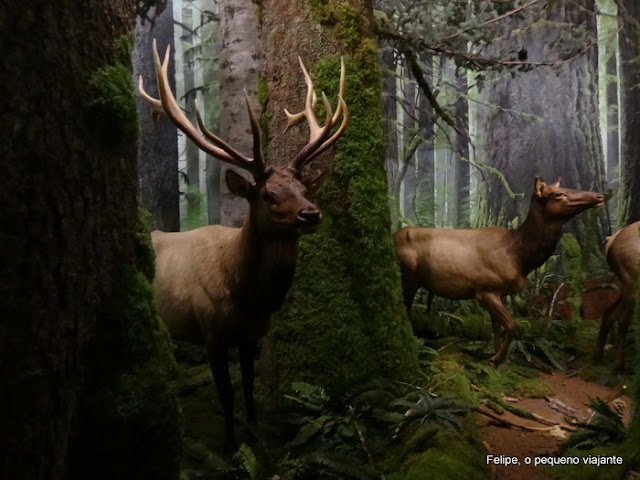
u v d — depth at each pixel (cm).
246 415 329
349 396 324
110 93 181
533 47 661
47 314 169
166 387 202
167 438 200
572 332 482
